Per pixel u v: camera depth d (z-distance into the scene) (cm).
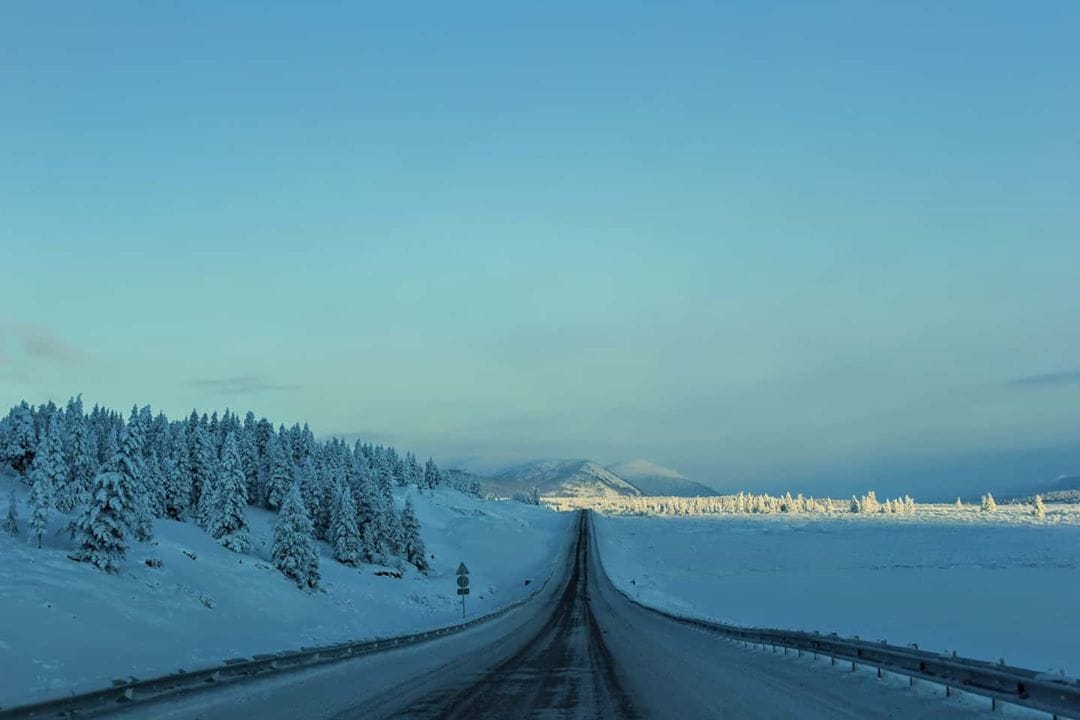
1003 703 1159
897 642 3002
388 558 9488
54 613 2830
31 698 988
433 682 1733
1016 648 2816
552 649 2688
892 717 1153
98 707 1118
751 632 2780
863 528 16488
